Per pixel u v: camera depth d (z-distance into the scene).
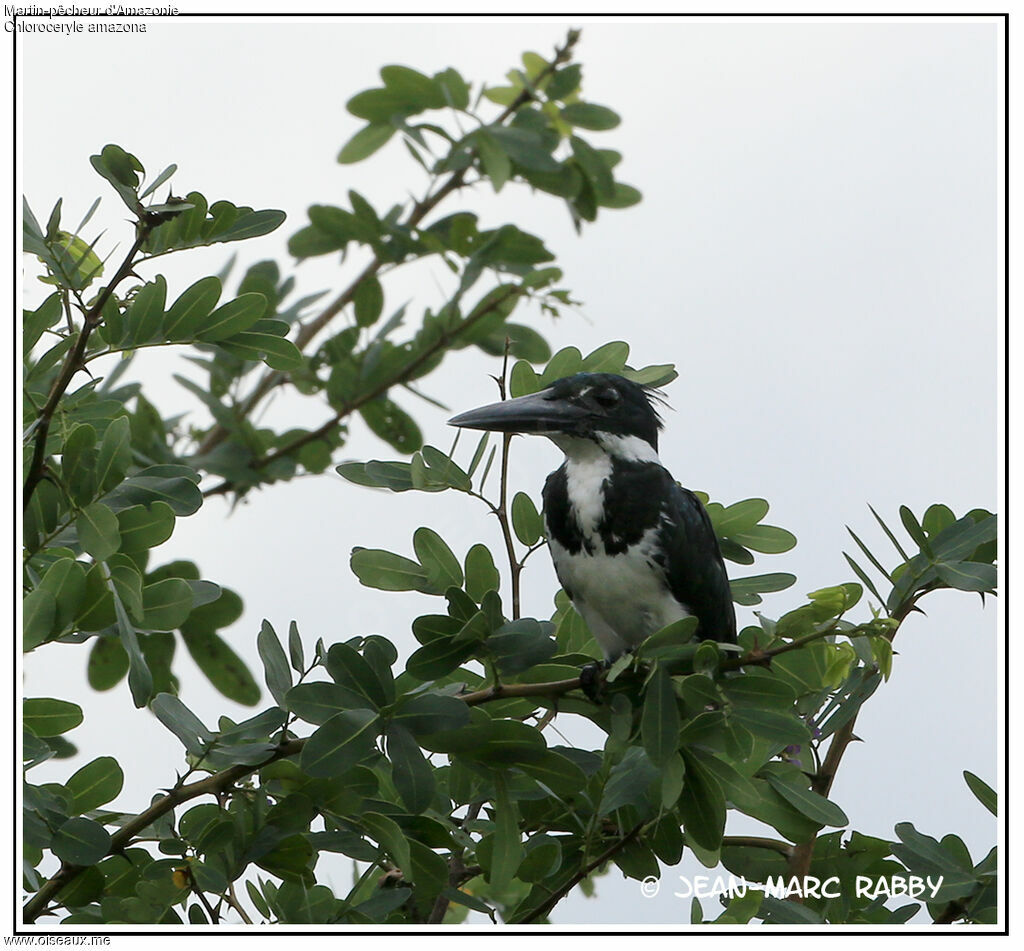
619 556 9.02
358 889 7.70
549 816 7.74
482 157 10.62
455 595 6.59
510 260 11.25
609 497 9.04
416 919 7.54
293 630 7.00
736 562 9.32
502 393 7.87
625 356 9.43
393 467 7.62
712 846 6.71
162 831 7.35
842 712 7.86
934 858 7.79
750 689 6.35
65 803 6.91
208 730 7.07
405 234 11.41
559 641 9.34
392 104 10.84
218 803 7.10
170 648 9.55
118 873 7.35
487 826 7.88
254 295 7.13
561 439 9.26
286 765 7.12
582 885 8.46
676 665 6.49
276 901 7.16
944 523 8.25
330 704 6.48
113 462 6.68
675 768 6.44
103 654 9.36
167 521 6.91
